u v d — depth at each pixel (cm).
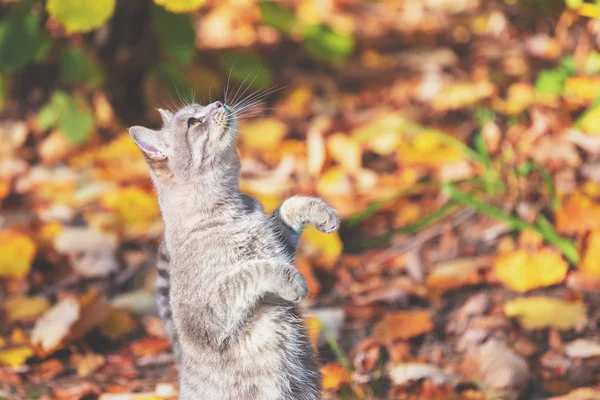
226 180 650
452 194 887
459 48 1412
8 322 873
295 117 1245
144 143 664
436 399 721
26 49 1104
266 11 1330
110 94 1232
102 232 1001
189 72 1223
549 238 864
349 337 824
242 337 620
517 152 973
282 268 602
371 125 1177
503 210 948
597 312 808
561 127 1005
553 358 758
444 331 820
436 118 1164
